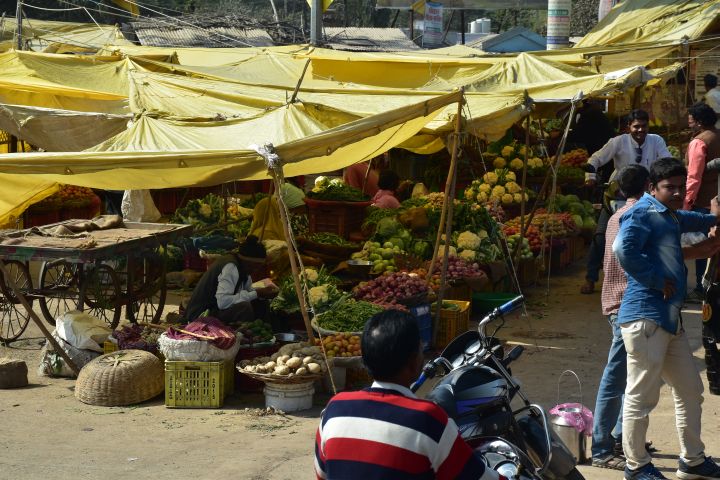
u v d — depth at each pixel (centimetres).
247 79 1411
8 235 796
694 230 527
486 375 374
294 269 697
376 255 955
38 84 1202
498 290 1060
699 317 940
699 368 768
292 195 1132
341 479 278
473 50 1903
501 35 2711
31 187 820
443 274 843
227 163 672
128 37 3067
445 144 1053
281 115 885
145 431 621
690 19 1590
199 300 754
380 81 1550
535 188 1338
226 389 698
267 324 755
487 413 370
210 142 830
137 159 669
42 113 963
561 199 1304
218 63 1722
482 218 1049
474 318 973
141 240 818
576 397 691
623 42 1641
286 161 673
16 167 677
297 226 1111
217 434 615
